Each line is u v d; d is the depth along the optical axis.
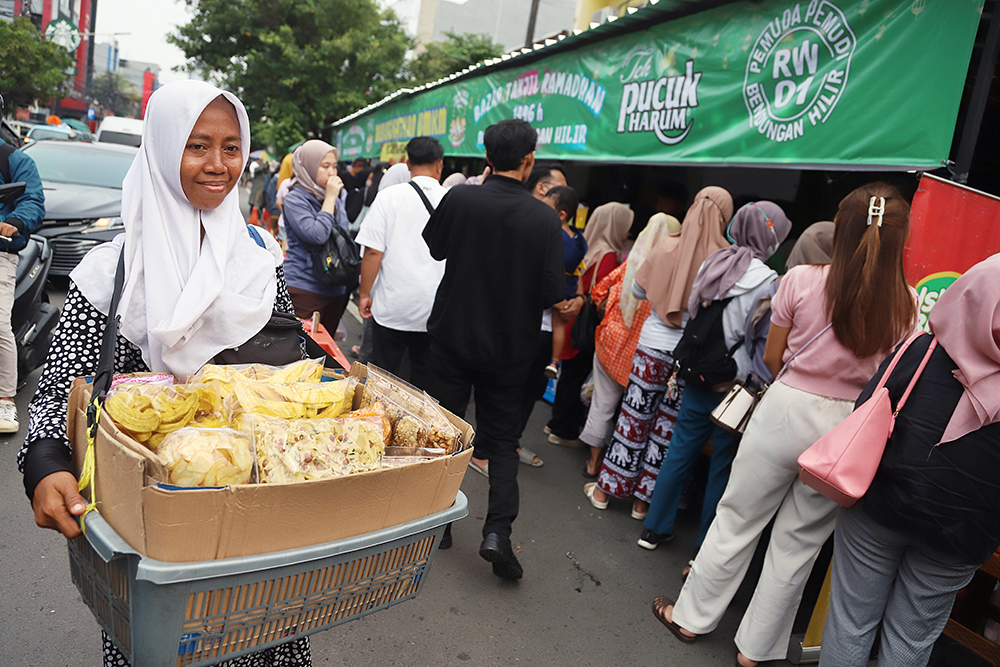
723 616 3.14
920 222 2.51
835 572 2.22
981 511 1.80
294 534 1.18
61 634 2.43
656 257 3.66
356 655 2.52
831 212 4.04
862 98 2.77
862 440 1.93
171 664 1.16
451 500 1.44
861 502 2.05
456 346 2.90
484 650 2.66
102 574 1.21
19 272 4.15
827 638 2.23
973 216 2.57
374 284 3.98
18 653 2.31
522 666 2.60
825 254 3.18
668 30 4.06
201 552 1.10
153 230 1.42
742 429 2.84
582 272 4.62
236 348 1.52
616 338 4.10
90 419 1.19
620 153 4.52
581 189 6.56
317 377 1.58
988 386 1.76
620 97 4.54
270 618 1.23
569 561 3.42
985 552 1.85
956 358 1.82
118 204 7.10
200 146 1.42
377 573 1.35
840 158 2.87
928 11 2.52
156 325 1.40
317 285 4.18
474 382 3.05
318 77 21.55
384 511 1.29
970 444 1.80
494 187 2.87
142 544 1.08
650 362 3.71
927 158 2.51
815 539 2.58
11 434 3.85
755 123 3.36
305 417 1.42
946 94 2.45
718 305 3.10
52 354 1.39
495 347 2.87
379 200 3.81
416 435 1.50
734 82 3.51
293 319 1.69
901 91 2.62
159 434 1.25
